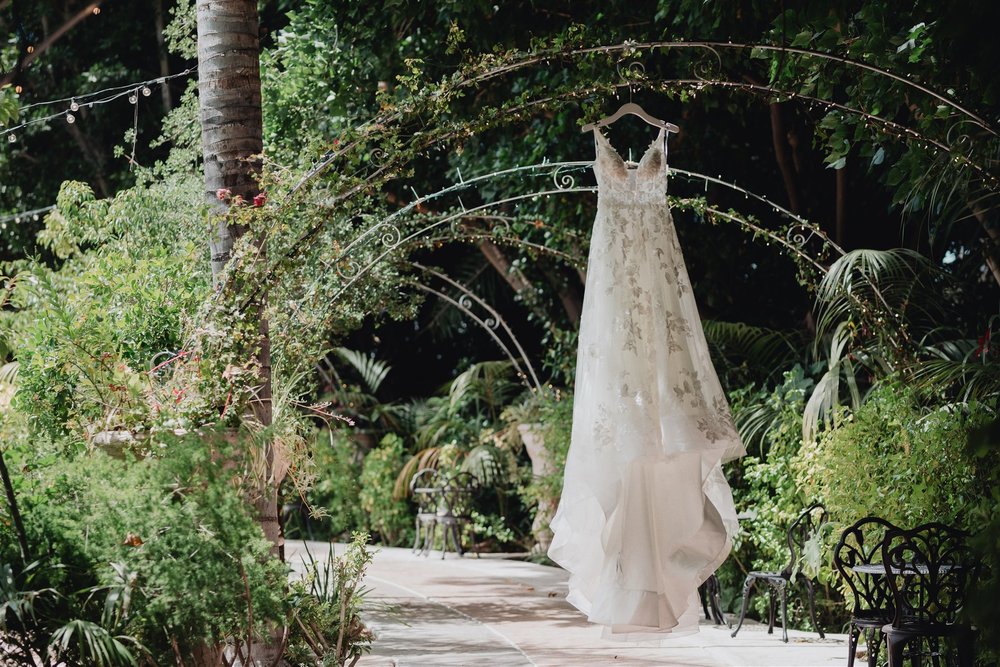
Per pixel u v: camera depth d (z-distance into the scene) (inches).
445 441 522.6
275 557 175.6
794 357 374.6
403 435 565.3
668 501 173.2
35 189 516.1
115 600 148.0
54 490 168.9
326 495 543.5
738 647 251.4
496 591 357.1
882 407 249.4
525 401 470.9
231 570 159.5
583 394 179.8
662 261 180.9
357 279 296.8
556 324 489.7
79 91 513.3
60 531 158.1
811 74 241.6
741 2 287.3
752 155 420.8
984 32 153.9
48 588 148.2
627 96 382.3
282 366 251.9
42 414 204.5
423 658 243.0
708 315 424.5
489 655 246.8
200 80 213.8
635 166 188.4
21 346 217.6
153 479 162.2
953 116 228.2
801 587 293.1
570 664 235.8
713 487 185.2
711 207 300.4
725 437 175.5
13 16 513.3
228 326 193.5
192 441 167.5
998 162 214.5
